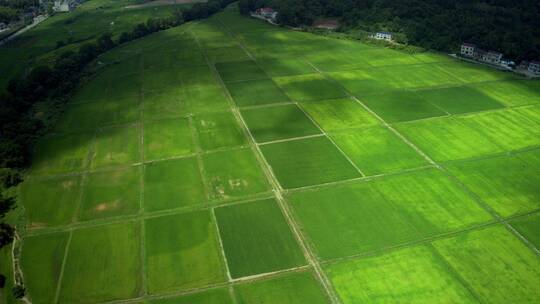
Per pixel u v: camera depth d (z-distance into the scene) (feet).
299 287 266.16
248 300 258.37
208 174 374.02
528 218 319.27
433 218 320.50
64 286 271.28
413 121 456.04
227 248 296.30
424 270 276.62
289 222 318.04
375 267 279.28
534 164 381.81
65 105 510.99
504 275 271.90
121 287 269.23
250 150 408.26
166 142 424.46
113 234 310.65
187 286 268.82
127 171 380.58
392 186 354.74
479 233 305.94
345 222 317.42
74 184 364.99
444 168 377.50
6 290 271.90
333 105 494.59
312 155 398.42
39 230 316.60
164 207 336.08
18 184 367.66
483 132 433.48
